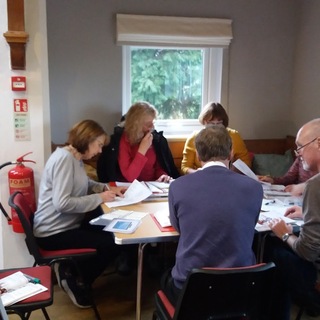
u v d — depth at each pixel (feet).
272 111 12.23
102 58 10.71
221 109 9.87
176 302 5.36
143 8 10.68
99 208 8.00
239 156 10.32
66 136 10.84
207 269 4.60
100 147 7.77
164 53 11.32
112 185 8.68
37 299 5.50
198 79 11.72
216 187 5.25
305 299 6.20
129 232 5.93
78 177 7.64
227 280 4.69
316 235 5.48
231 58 11.56
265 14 11.57
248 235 5.22
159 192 8.05
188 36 10.90
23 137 8.41
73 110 10.78
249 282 4.82
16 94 8.21
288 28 11.83
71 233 7.61
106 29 10.58
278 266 6.53
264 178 9.23
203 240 5.14
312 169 6.47
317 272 6.18
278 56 11.93
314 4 11.00
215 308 4.90
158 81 11.45
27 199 8.35
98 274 8.20
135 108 9.30
